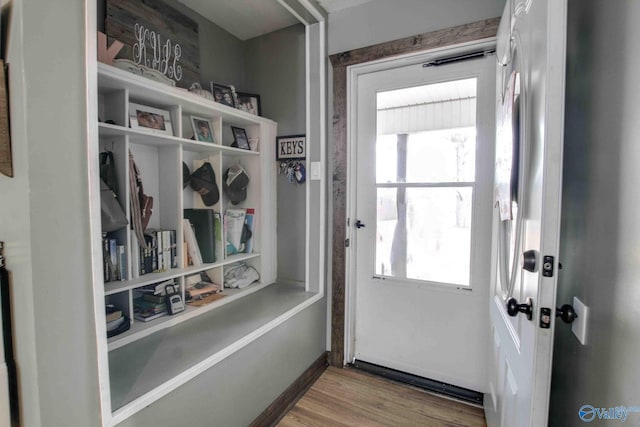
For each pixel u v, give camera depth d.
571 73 0.95
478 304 1.85
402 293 2.06
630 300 0.62
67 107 0.84
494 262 1.51
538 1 0.80
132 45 1.68
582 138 0.87
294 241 2.34
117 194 1.50
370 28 1.96
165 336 1.51
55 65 0.81
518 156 1.01
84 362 0.89
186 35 2.00
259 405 1.62
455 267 1.91
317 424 1.66
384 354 2.14
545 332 0.75
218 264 1.95
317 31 2.08
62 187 0.83
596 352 0.75
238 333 1.54
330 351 2.23
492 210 1.73
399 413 1.74
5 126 0.81
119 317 1.47
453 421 1.68
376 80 2.05
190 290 1.88
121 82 1.38
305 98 2.25
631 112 0.63
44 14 0.79
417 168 1.98
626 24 0.66
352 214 2.15
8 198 0.84
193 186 1.98
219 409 1.38
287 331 1.83
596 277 0.77
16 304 0.85
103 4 1.58
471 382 1.89
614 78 0.71
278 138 2.34
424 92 1.93
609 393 0.69
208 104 1.78
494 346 1.44
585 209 0.84
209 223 1.95
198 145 1.83
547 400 0.76
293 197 2.32
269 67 2.37
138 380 1.16
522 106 0.92
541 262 0.74
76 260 0.87
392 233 2.07
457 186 1.88
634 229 0.61
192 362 1.28
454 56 1.80
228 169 2.22
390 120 2.04
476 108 1.79
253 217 2.28
